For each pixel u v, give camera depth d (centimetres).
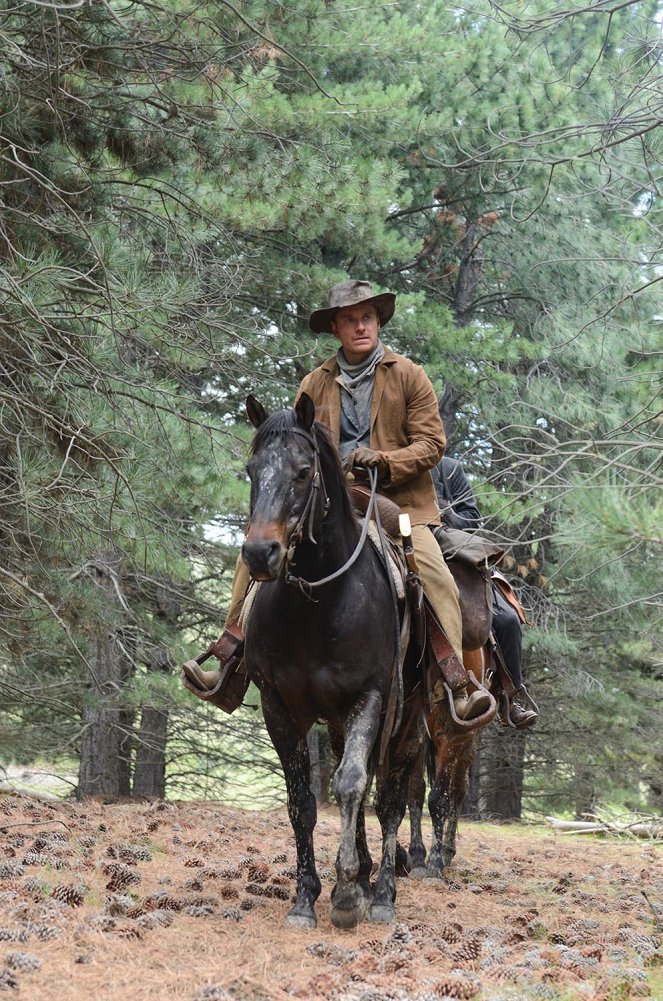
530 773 2578
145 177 1199
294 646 607
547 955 562
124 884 679
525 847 1253
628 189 1073
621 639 2258
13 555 1220
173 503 1255
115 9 1115
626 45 973
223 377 1744
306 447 581
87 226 1059
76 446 1109
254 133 1229
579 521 572
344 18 1605
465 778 954
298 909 613
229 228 1301
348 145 1411
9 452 1173
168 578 1681
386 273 2150
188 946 545
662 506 539
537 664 2347
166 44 1138
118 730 1958
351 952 541
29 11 1035
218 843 967
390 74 1844
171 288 1037
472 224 2130
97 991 458
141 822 1084
